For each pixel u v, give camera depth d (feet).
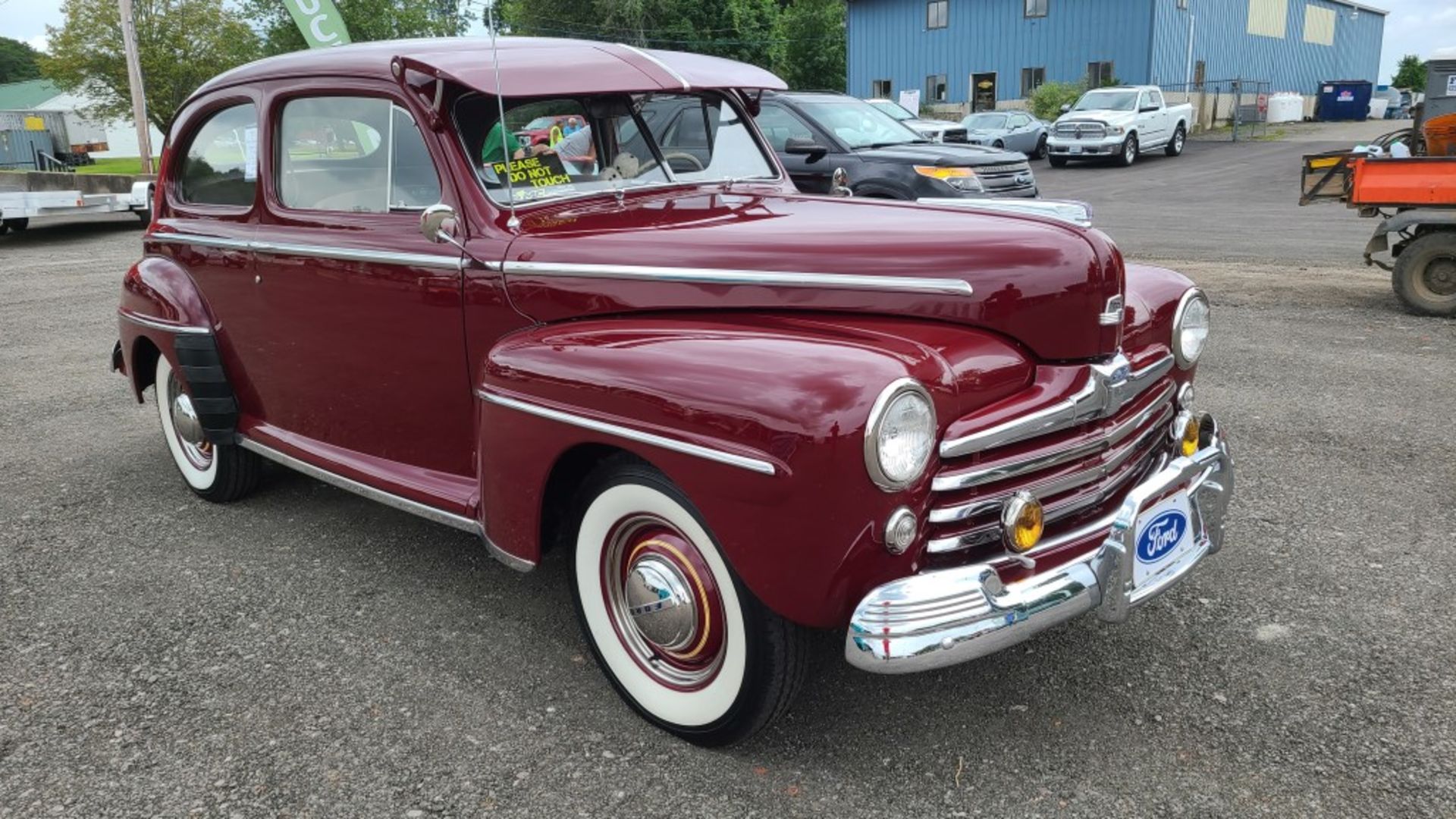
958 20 118.52
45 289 34.88
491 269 10.12
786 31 148.97
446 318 10.63
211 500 15.06
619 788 8.52
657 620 8.77
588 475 9.18
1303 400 18.80
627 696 9.46
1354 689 9.62
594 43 12.21
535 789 8.52
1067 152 80.74
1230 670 10.02
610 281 9.52
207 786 8.66
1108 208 53.67
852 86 129.90
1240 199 56.29
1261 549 12.65
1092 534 8.73
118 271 38.81
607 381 8.45
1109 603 8.52
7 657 10.78
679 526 8.46
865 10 126.31
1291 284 30.94
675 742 9.14
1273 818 7.94
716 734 8.78
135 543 13.67
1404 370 20.83
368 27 111.34
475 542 13.56
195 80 120.57
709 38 145.69
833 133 31.53
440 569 12.76
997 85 117.08
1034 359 8.87
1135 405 9.61
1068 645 10.56
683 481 8.00
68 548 13.52
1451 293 25.84
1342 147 89.71
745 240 9.39
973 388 8.18
